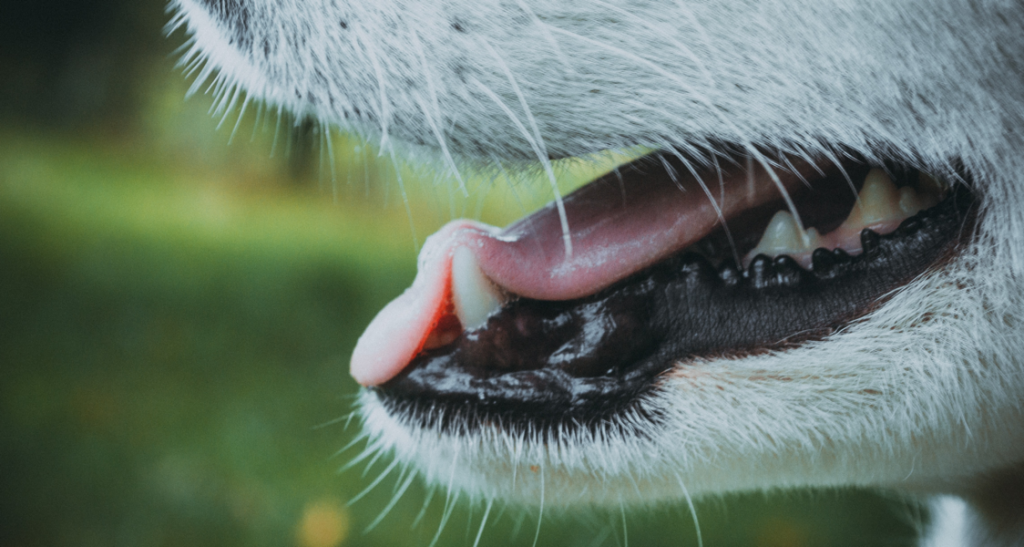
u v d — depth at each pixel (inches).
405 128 21.8
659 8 21.4
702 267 22.0
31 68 180.4
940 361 21.5
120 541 33.1
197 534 34.3
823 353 21.6
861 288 21.6
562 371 22.0
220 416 44.6
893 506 32.1
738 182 22.3
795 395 21.7
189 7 22.3
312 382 51.6
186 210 124.3
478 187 22.8
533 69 21.5
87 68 183.0
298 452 42.2
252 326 60.4
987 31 21.0
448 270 22.2
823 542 39.2
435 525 36.9
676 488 22.3
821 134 21.6
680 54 21.5
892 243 21.6
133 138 182.5
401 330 22.2
